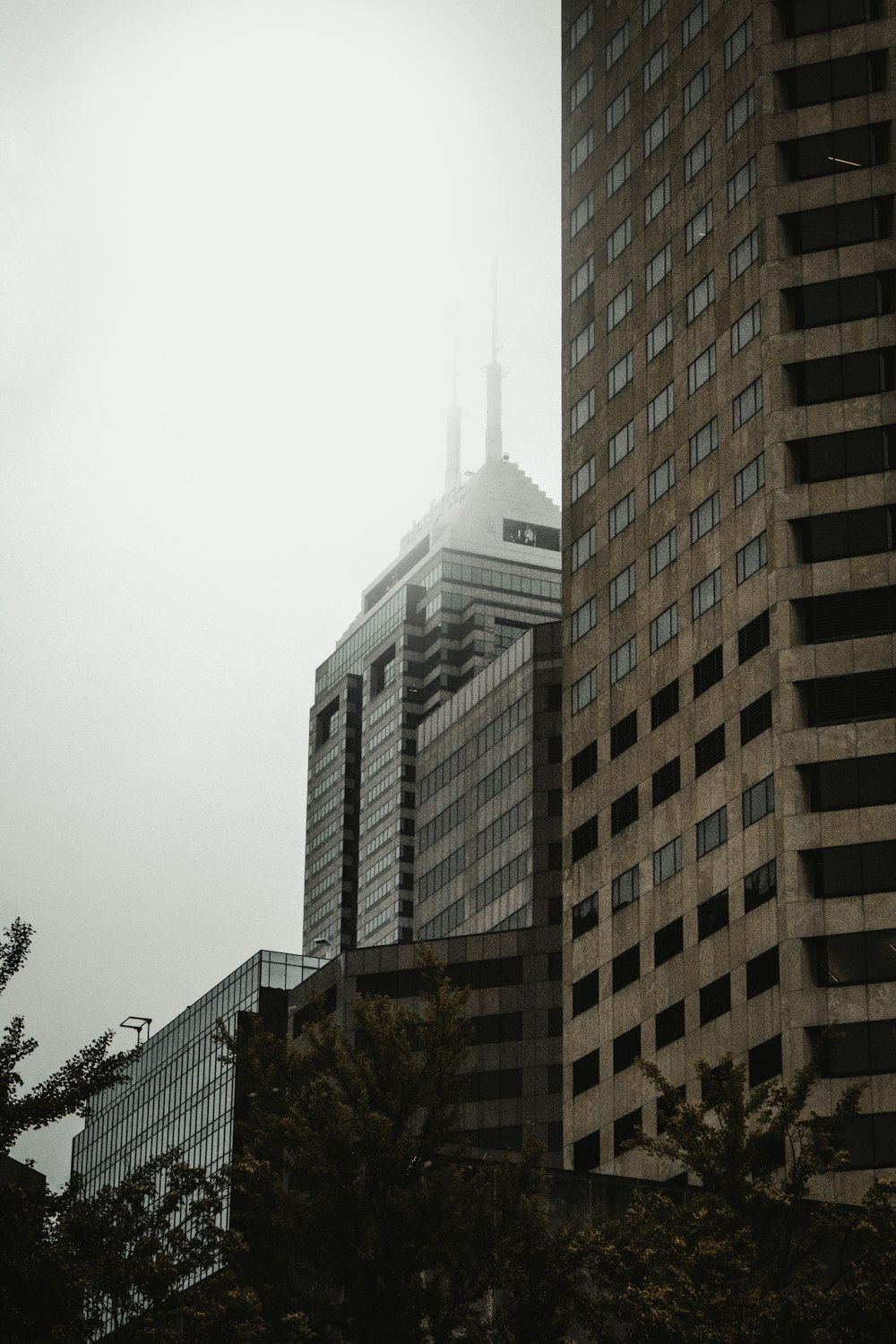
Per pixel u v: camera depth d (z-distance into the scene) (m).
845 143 129.88
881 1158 108.69
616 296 145.62
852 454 123.56
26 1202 67.88
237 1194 75.50
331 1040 74.88
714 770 125.06
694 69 141.00
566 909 136.62
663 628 132.88
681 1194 102.50
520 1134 165.25
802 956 114.44
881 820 115.94
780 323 127.62
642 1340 68.19
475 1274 70.56
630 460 140.25
